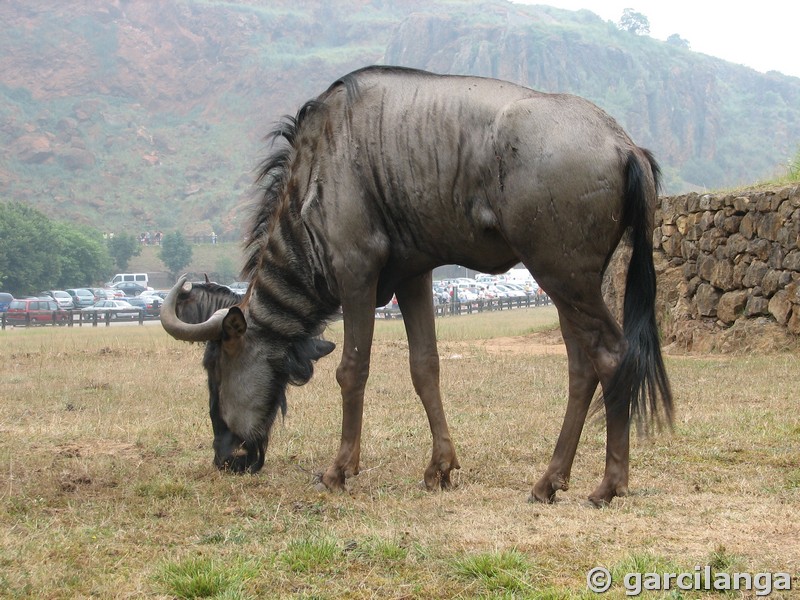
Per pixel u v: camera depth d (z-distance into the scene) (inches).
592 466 310.5
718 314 700.7
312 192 276.1
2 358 731.4
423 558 200.1
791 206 639.8
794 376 523.8
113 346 874.1
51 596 183.0
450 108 256.1
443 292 2824.8
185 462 323.0
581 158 237.1
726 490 267.6
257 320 293.9
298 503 257.4
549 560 197.8
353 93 271.4
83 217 7593.5
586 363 252.8
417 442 358.3
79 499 265.3
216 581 185.5
